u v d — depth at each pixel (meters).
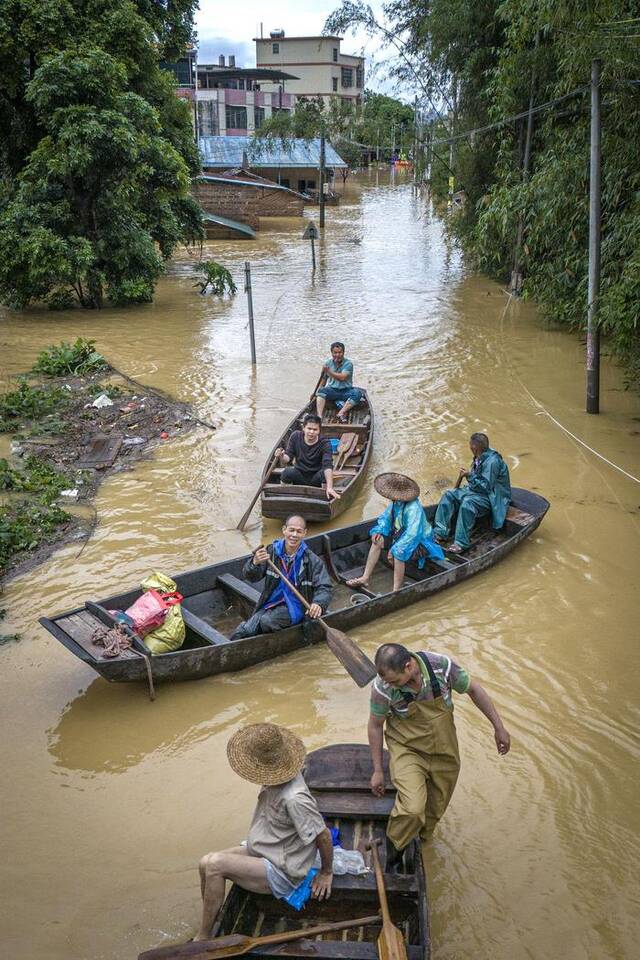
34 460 10.34
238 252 28.17
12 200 18.89
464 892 4.55
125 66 18.92
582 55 10.99
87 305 19.47
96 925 4.36
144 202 20.19
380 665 4.17
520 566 7.98
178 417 12.02
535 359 14.91
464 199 23.98
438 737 4.31
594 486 9.71
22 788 5.33
